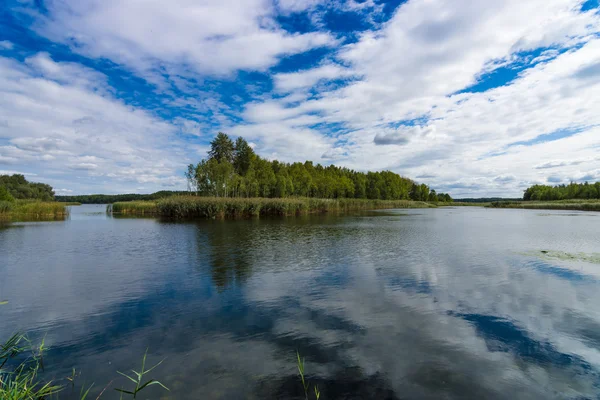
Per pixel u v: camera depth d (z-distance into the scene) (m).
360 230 21.61
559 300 7.09
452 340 5.16
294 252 13.02
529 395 3.77
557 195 87.94
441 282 8.54
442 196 138.00
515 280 8.73
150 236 18.36
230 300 7.14
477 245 14.95
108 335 5.43
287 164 70.81
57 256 12.30
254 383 3.98
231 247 14.34
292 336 5.31
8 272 9.77
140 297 7.39
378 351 4.79
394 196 96.56
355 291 7.76
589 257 11.88
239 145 60.97
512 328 5.62
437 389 3.86
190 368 4.35
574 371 4.27
